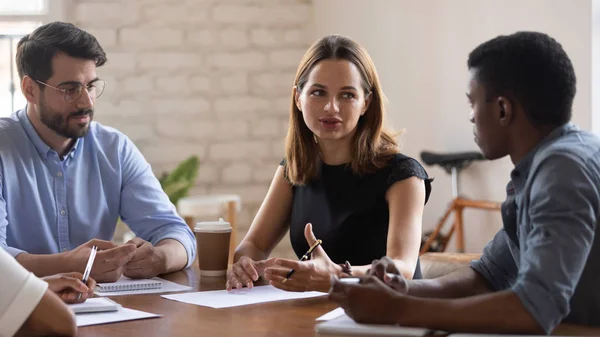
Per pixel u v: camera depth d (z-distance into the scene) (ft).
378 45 16.37
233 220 15.53
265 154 17.37
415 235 6.45
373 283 4.38
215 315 4.99
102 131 8.03
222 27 17.13
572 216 4.05
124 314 5.00
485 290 5.20
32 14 16.49
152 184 8.06
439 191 15.51
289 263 5.49
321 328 4.41
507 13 13.79
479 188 14.69
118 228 16.48
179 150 17.08
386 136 7.04
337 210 6.89
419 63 15.52
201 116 17.13
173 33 16.97
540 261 4.04
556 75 4.32
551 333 4.29
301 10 17.31
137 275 6.61
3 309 4.18
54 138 7.54
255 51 17.24
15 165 7.41
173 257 6.97
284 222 7.48
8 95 16.61
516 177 4.53
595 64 12.51
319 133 6.63
